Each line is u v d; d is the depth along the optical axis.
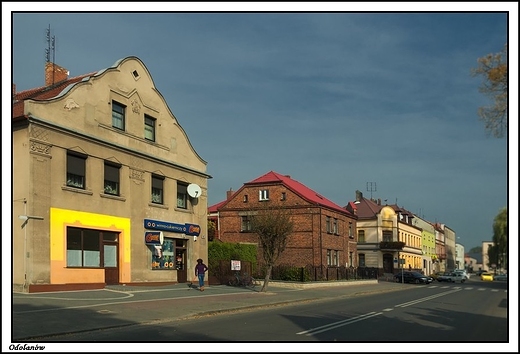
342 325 15.41
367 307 22.61
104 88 25.09
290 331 13.90
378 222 69.19
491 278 79.00
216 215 53.66
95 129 24.34
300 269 39.91
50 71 28.70
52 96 24.16
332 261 49.53
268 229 29.52
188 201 31.73
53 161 21.83
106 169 25.17
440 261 112.94
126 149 26.20
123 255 25.69
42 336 12.11
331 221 50.00
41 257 20.81
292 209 47.66
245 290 29.81
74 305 17.33
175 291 25.48
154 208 28.36
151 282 27.58
